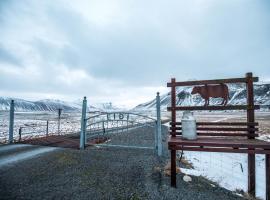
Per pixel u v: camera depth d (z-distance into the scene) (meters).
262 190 5.76
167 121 37.09
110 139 12.15
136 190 4.28
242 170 7.39
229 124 4.91
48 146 8.91
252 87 4.66
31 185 4.34
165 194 4.17
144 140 12.30
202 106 4.92
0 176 4.84
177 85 5.16
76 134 13.73
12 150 7.89
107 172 5.34
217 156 9.71
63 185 4.38
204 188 4.78
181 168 6.15
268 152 3.84
